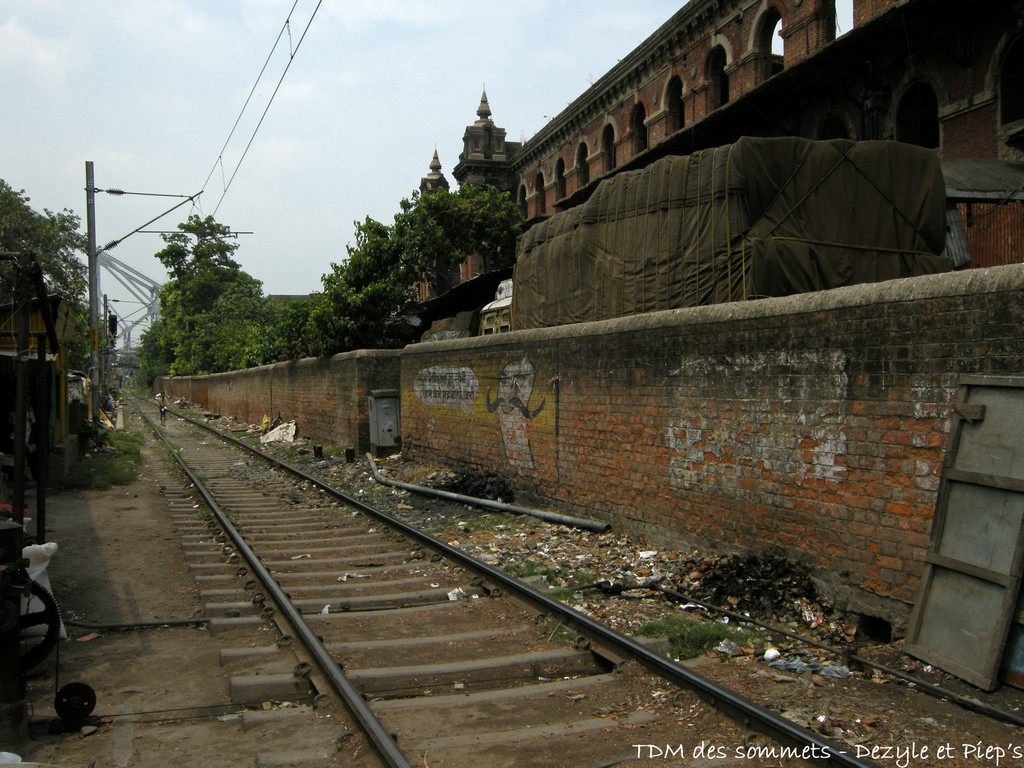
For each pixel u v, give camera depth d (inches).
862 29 513.7
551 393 401.4
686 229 342.3
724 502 279.9
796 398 246.2
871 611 217.2
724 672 193.2
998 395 182.5
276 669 202.2
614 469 348.8
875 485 217.6
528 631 230.7
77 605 270.4
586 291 396.8
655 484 319.6
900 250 340.5
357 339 858.8
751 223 324.5
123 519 450.6
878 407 217.0
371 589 283.9
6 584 159.2
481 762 146.9
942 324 198.7
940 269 341.4
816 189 332.2
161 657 215.6
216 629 238.2
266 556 343.0
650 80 839.1
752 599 241.9
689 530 298.8
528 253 461.4
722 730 157.8
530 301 454.6
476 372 494.9
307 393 948.6
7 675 160.1
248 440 1058.1
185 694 187.9
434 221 855.1
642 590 266.1
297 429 999.6
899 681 183.8
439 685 192.2
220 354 1860.2
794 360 247.1
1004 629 170.1
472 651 213.8
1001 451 179.3
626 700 176.9
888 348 213.9
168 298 2874.0
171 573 319.6
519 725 164.9
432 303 912.3
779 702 172.4
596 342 360.2
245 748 156.5
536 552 333.7
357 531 399.9
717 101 752.3
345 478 620.4
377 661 205.6
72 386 788.6
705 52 747.4
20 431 188.1
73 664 210.2
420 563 325.1
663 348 313.0
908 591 206.2
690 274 337.7
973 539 183.6
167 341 3006.9
